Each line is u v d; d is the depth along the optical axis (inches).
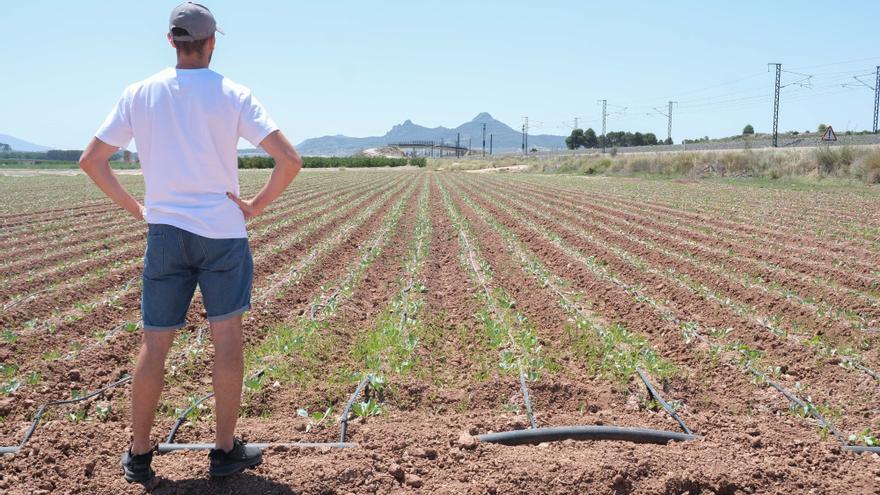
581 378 274.4
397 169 3752.5
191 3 156.3
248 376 263.9
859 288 442.0
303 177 2476.6
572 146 6353.3
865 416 240.7
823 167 1417.3
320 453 185.9
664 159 1958.7
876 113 2571.4
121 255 576.7
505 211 972.6
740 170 1631.4
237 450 165.2
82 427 196.1
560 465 174.7
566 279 498.0
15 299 410.6
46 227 796.0
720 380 279.3
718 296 427.5
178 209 153.2
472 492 165.3
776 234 677.3
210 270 156.9
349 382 261.9
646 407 247.0
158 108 153.1
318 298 425.7
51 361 280.7
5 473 170.2
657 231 721.0
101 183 158.4
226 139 155.4
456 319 380.8
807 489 174.7
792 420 235.3
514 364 277.4
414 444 189.5
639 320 374.3
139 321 370.9
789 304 386.6
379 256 601.0
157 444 187.2
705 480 172.7
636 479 171.8
